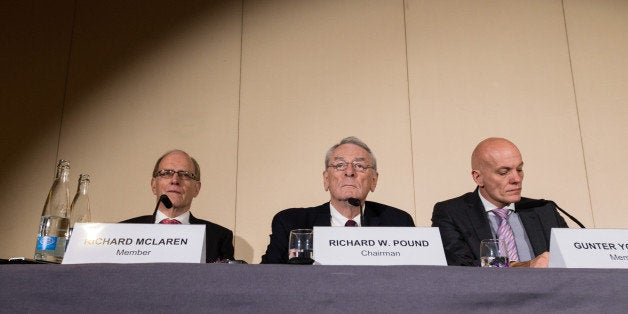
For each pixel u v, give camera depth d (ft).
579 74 9.89
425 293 3.17
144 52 10.26
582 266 3.90
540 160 9.50
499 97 9.82
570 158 9.50
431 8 10.32
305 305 3.15
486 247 4.94
